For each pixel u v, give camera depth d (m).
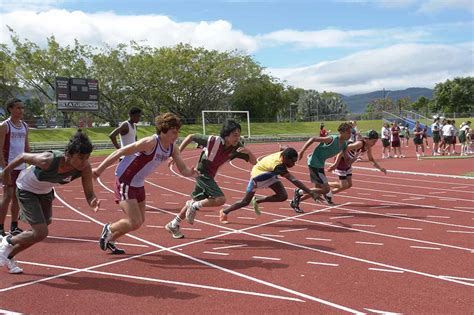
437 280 4.78
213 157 6.74
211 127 54.31
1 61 45.88
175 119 5.40
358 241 6.48
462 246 6.15
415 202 9.74
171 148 5.60
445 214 8.37
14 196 6.62
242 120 62.03
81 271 5.18
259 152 30.83
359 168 17.22
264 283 4.74
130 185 5.56
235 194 11.33
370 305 4.11
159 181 14.15
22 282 4.80
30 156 4.71
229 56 59.94
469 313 3.91
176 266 5.36
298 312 3.97
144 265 5.40
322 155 8.70
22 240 4.95
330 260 5.55
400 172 15.53
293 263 5.45
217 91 59.38
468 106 77.94
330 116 66.19
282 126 58.12
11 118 6.58
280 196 7.75
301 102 85.00
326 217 8.24
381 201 9.95
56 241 6.59
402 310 3.99
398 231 7.07
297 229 7.29
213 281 4.82
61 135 42.00
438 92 80.56
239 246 6.27
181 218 6.76
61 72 48.31
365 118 62.91
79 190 12.19
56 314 3.98
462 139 22.62
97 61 49.97
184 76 55.12
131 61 52.06
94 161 22.66
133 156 5.45
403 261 5.48
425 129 27.39
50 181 4.81
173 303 4.21
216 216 8.41
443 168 16.45
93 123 56.47
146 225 7.70
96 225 7.75
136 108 8.44
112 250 5.90
